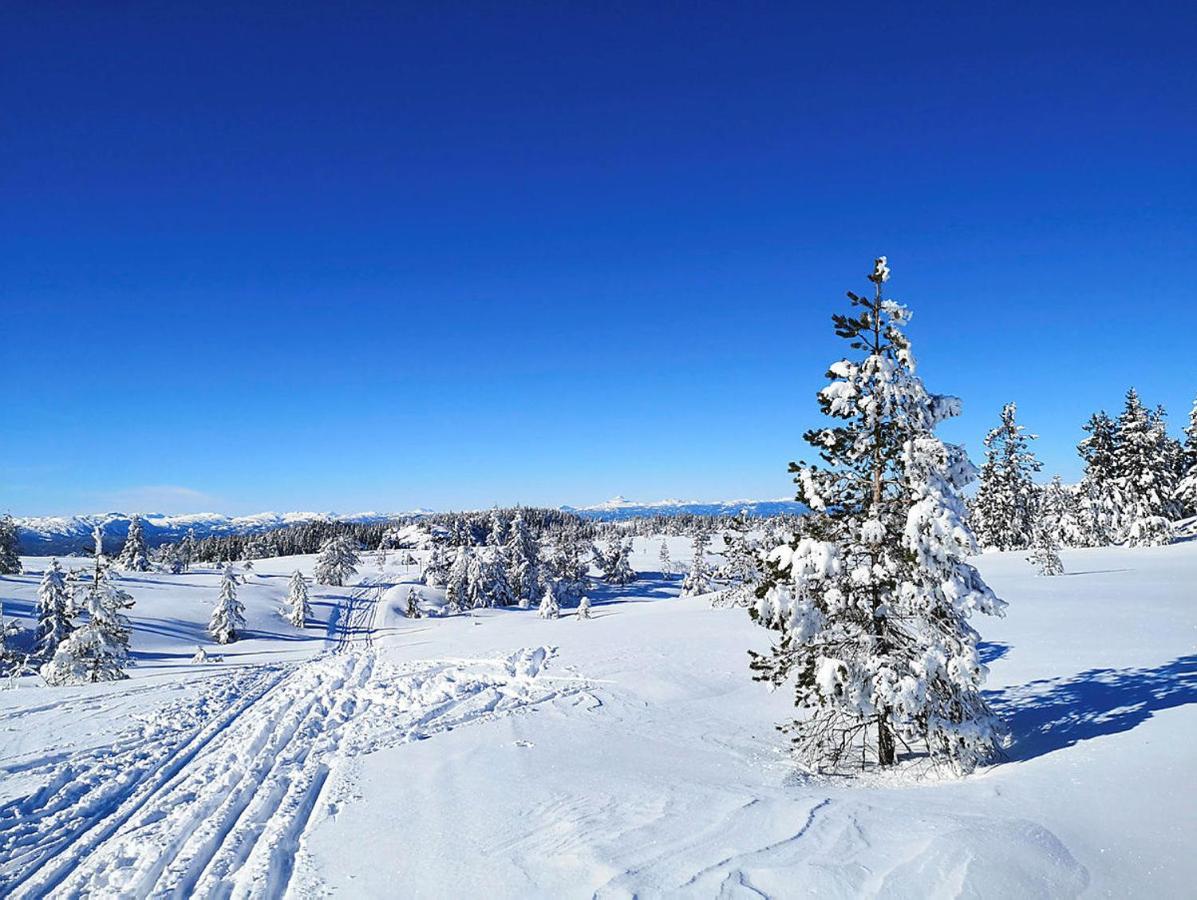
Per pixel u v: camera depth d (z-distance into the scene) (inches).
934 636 386.9
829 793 345.7
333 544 4758.9
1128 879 214.1
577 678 815.7
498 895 238.4
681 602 2000.5
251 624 2987.2
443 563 4055.1
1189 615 808.3
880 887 217.2
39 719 595.8
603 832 292.4
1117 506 2011.6
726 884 227.5
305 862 284.5
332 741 526.3
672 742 522.3
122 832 327.9
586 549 4913.9
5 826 334.6
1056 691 532.4
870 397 386.3
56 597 1971.0
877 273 401.1
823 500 404.8
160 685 802.8
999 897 207.3
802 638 400.2
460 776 414.9
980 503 2224.4
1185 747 325.7
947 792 328.2
